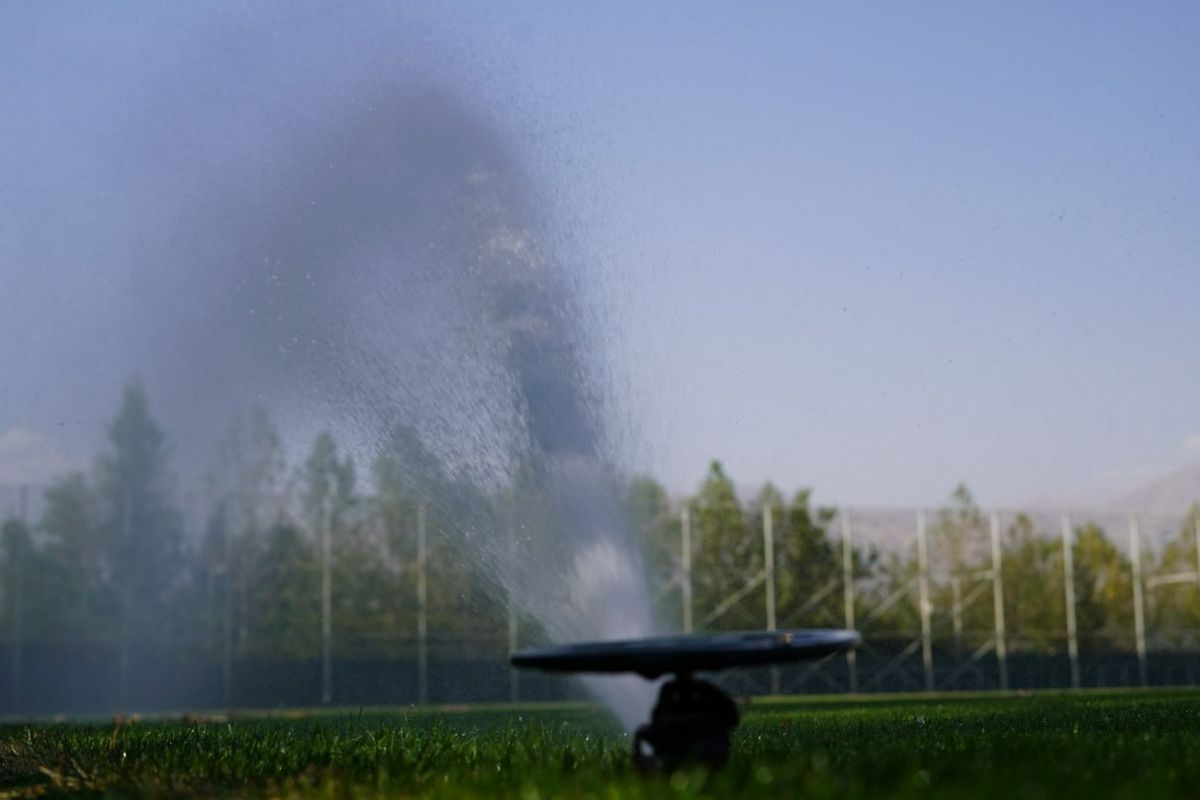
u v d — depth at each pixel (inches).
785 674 1130.0
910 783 181.3
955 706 691.4
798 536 1168.8
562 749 271.3
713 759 197.2
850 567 1170.0
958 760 228.2
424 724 544.7
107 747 327.0
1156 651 1243.2
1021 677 1195.9
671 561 1141.7
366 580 1095.6
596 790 187.6
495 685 1071.0
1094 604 1232.8
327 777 230.1
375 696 1077.8
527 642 1070.4
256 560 1105.4
